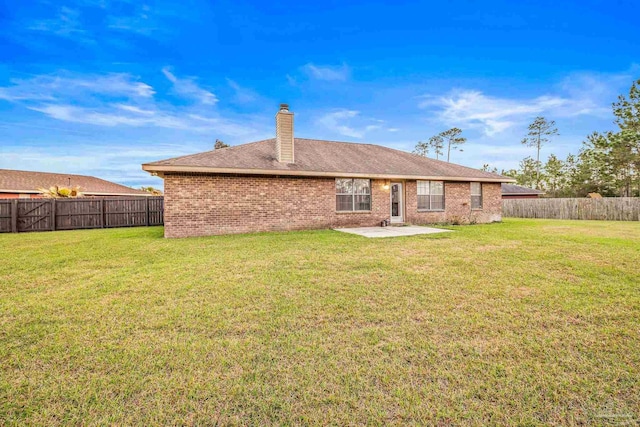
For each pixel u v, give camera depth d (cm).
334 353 243
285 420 173
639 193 2500
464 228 1153
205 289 405
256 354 242
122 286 420
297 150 1320
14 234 1086
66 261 584
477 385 202
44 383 206
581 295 373
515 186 2880
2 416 176
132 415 177
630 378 207
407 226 1255
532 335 271
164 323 300
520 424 169
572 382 204
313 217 1146
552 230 1070
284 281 439
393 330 283
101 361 232
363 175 1180
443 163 1586
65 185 2227
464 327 288
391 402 187
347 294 383
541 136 3856
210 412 179
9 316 318
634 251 638
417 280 441
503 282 429
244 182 1043
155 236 981
